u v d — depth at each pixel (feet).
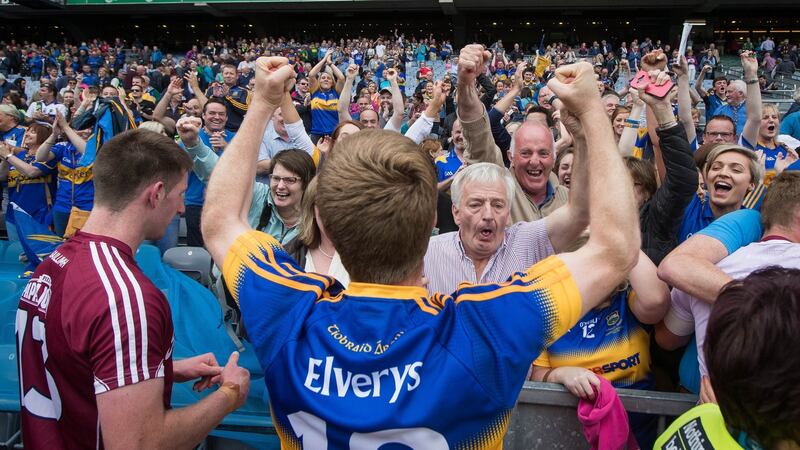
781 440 3.33
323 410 3.55
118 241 5.61
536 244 7.52
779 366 3.21
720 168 9.63
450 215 12.82
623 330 7.47
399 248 3.75
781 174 6.89
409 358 3.56
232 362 6.07
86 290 5.17
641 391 6.89
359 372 3.59
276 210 11.44
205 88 71.87
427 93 37.81
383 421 3.43
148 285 5.36
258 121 4.44
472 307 3.66
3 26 145.07
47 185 20.61
